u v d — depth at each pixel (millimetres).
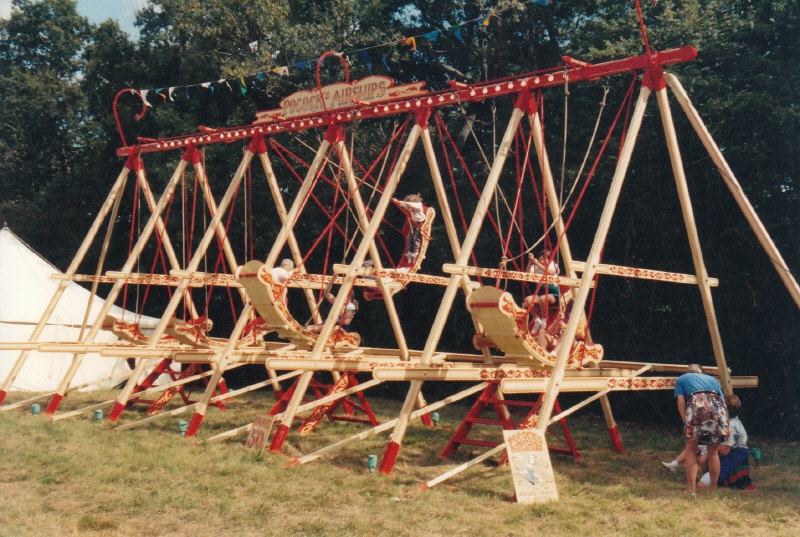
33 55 32656
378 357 11547
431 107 10758
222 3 22656
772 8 15430
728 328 15953
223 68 21781
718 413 8664
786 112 14008
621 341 17688
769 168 14969
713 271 15984
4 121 30156
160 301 25828
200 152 13734
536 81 9633
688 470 8633
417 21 22500
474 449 10977
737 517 7625
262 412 14281
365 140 21312
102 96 26547
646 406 16844
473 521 7070
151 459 9203
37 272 18078
